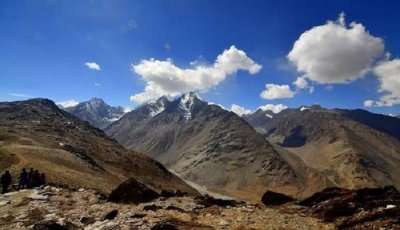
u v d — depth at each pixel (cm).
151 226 2003
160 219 2141
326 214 2294
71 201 2930
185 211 2420
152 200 2900
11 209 2767
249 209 2522
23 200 2978
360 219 2066
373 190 2605
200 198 2952
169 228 1956
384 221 1964
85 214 2545
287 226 2111
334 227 2077
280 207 2675
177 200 2831
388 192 2575
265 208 2617
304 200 2789
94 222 2319
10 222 2466
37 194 3133
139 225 2044
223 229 2014
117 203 2839
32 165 9625
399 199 2403
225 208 2541
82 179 10119
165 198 2895
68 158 13912
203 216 2295
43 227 2073
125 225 2064
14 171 8706
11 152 11831
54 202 2897
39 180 5441
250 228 2052
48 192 3181
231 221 2184
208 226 2041
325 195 2756
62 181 8731
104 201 2925
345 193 2705
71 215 2536
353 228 1970
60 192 3212
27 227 2330
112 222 2170
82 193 3197
